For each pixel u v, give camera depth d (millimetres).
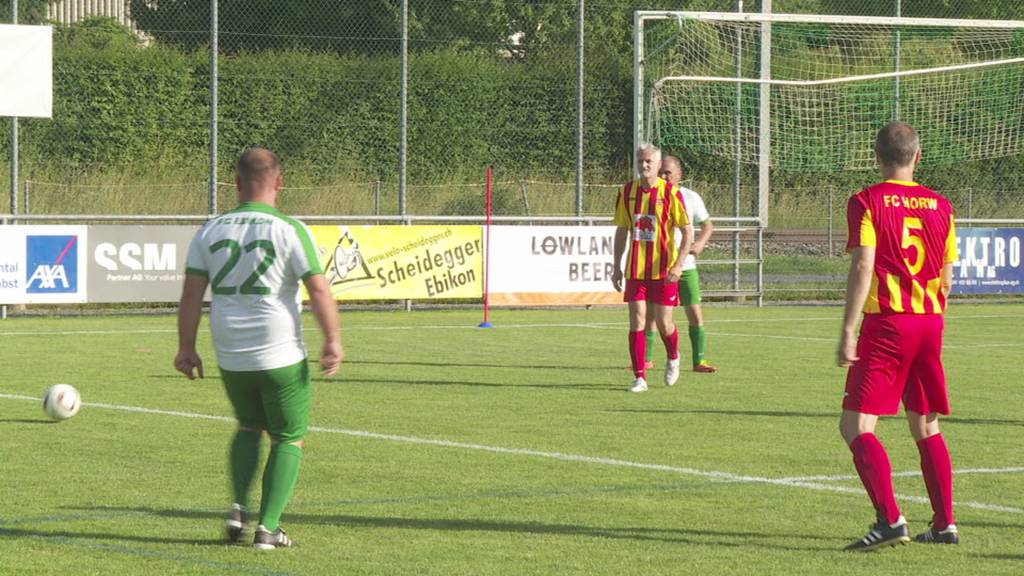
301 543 25938
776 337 73250
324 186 107938
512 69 115625
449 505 29719
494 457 35906
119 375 53219
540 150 116250
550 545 26000
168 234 81250
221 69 113750
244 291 24656
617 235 50719
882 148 26438
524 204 104000
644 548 25828
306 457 35719
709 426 41625
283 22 114375
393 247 85250
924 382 26219
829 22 83000
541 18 115062
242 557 24625
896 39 100312
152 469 33562
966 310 93562
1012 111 100500
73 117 113000
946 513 26406
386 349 65188
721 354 64188
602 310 91062
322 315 24781
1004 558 25266
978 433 40844
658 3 112938
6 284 77750
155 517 28078
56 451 36000
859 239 25641
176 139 115188
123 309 85125
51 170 111125
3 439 37875
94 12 126000
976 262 96688
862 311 26172
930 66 100375
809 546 26125
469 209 107812
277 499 25250
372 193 107250
